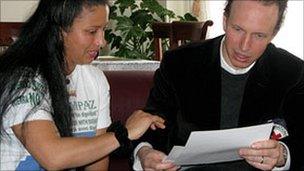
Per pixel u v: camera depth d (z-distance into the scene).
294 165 1.38
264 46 1.28
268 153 1.25
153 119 1.29
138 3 4.84
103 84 1.49
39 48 1.19
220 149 1.24
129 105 1.90
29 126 1.13
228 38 1.30
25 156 1.19
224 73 1.45
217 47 1.46
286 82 1.44
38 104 1.14
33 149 1.12
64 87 1.21
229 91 1.45
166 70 1.55
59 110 1.19
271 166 1.28
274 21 1.23
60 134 1.20
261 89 1.43
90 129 1.41
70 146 1.13
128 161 1.62
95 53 1.25
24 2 4.44
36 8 1.22
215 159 1.32
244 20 1.22
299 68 1.46
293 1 4.50
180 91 1.51
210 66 1.46
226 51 1.39
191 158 1.28
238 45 1.28
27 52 1.18
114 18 4.44
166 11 4.53
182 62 1.52
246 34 1.25
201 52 1.50
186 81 1.50
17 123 1.14
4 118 1.15
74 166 1.17
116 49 4.54
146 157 1.36
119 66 2.33
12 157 1.19
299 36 4.53
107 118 1.50
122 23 4.40
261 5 1.21
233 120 1.46
